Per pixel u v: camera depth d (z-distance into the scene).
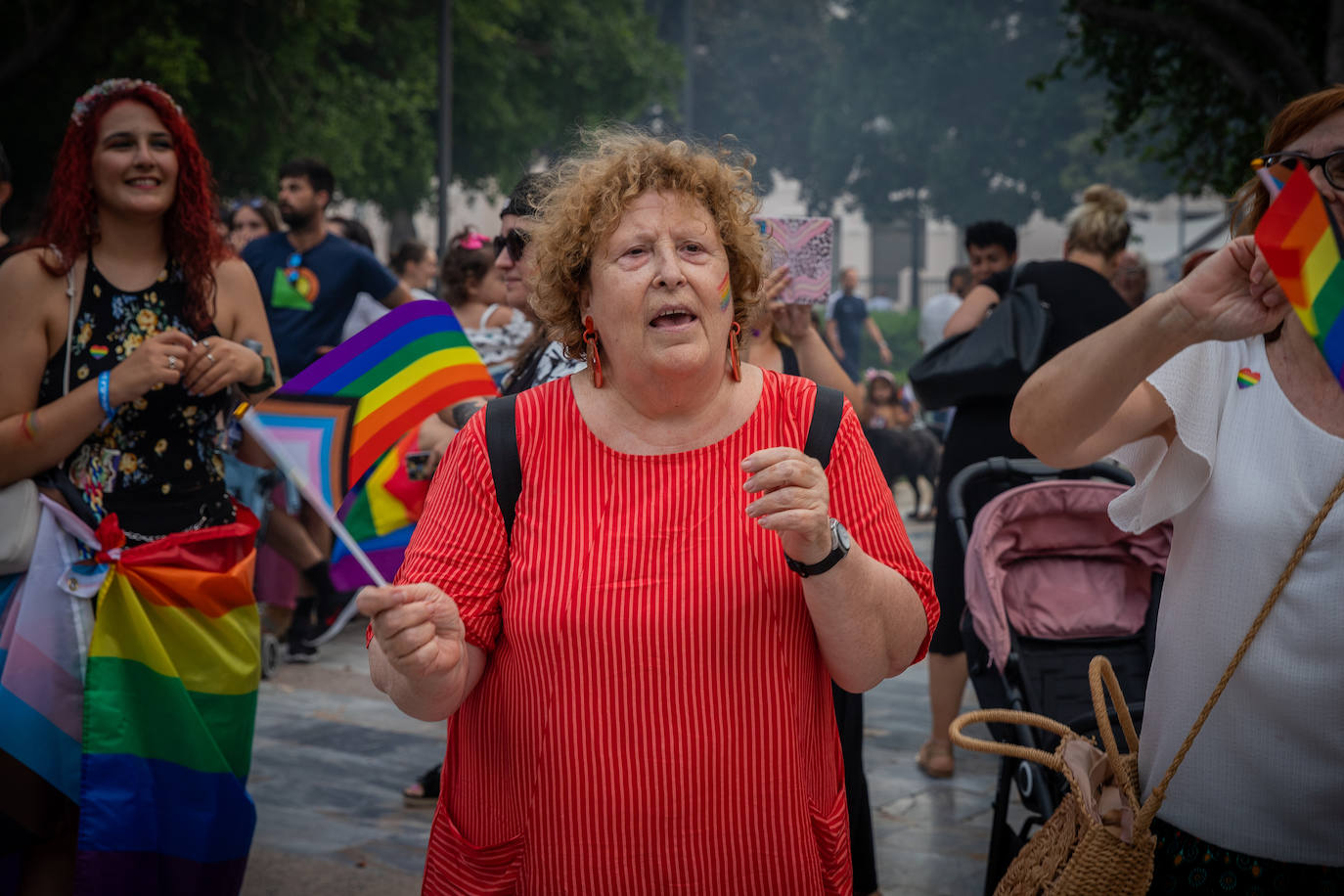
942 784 4.55
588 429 1.93
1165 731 2.05
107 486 2.95
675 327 1.85
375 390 2.08
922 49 34.19
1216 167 7.27
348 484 2.02
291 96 15.44
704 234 1.89
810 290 3.56
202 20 14.24
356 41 18.16
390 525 4.14
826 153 35.78
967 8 33.44
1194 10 6.54
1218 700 1.98
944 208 35.47
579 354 2.01
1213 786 2.00
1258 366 1.98
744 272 1.97
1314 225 1.56
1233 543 1.95
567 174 2.03
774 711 1.85
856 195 36.69
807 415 1.95
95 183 2.96
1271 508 1.91
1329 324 1.56
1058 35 33.41
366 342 2.08
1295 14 6.50
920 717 5.49
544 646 1.85
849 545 1.76
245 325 3.18
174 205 3.06
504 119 20.86
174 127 3.00
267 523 6.04
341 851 3.84
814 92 36.06
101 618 2.88
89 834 2.81
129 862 2.86
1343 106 1.93
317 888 3.55
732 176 1.97
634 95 23.47
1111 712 2.97
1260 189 2.07
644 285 1.85
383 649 1.74
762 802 1.85
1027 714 2.28
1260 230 1.59
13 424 2.82
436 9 18.91
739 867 1.85
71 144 2.96
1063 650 3.19
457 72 20.14
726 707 1.84
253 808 3.03
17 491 2.83
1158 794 1.91
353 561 4.18
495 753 1.95
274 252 6.37
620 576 1.84
